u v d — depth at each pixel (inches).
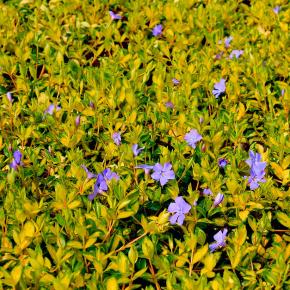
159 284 55.2
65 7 78.1
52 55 72.2
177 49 74.0
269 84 67.0
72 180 58.5
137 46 73.4
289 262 53.7
